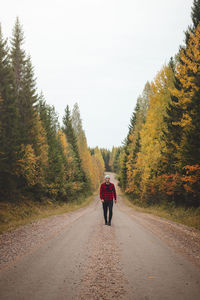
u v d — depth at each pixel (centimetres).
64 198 3120
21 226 891
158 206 2042
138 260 399
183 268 355
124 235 639
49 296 259
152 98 2169
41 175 2297
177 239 581
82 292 270
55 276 323
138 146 3281
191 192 1399
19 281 304
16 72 2344
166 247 495
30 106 2353
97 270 347
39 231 731
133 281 303
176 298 252
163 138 1878
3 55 1972
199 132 1316
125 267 361
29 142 2200
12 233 718
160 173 1984
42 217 1290
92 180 6875
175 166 1644
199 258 410
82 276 323
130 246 505
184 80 1464
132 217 1227
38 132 2470
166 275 324
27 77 2406
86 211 1897
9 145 1788
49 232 701
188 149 1347
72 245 515
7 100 1905
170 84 1975
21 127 2170
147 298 252
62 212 1683
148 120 2269
